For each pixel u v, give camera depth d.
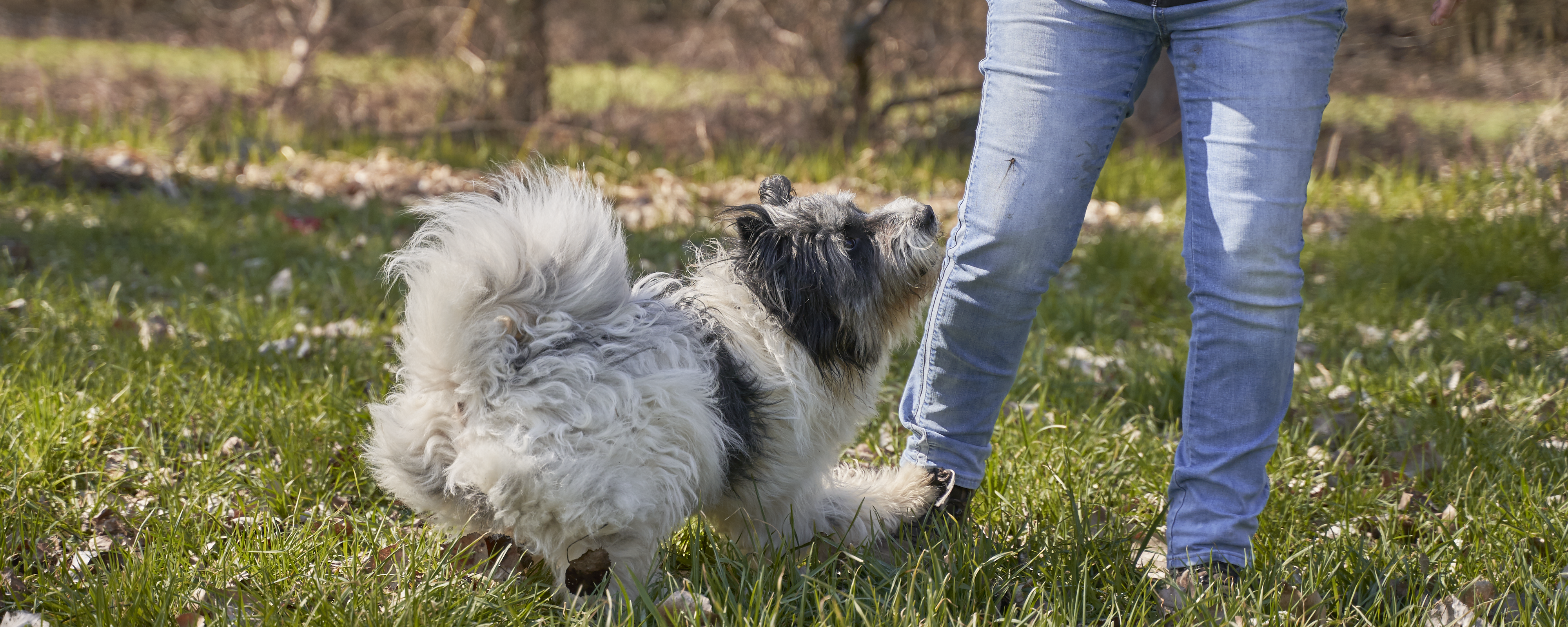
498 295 2.19
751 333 2.53
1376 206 8.70
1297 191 2.36
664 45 15.05
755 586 2.35
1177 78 2.49
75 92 13.12
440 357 2.19
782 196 2.86
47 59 15.57
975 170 2.55
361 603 2.36
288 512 2.98
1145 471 3.35
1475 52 10.91
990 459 3.19
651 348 2.29
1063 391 4.10
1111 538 2.81
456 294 2.16
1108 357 4.82
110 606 2.31
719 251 2.70
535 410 2.17
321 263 5.77
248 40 14.57
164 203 7.18
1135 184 9.23
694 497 2.38
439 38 12.44
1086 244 7.16
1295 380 4.30
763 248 2.56
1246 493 2.53
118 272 5.46
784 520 2.68
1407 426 3.72
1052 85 2.43
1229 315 2.43
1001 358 2.68
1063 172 2.45
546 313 2.23
